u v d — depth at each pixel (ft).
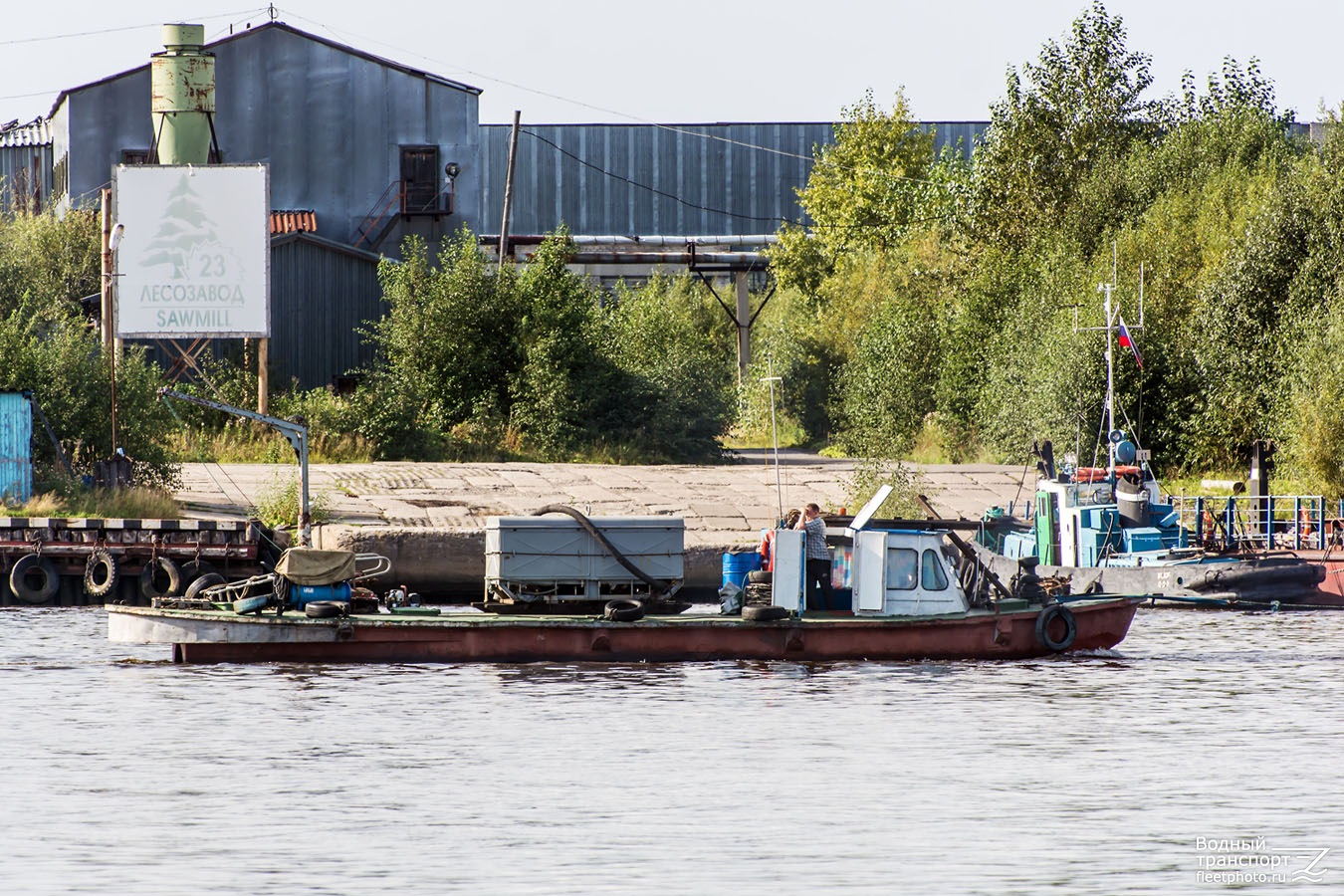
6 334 522.88
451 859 177.99
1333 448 510.58
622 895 164.86
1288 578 423.64
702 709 270.26
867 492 536.42
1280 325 590.96
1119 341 627.46
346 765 224.94
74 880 169.78
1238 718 263.90
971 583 340.59
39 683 293.23
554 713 265.75
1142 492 448.65
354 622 314.96
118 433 523.70
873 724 257.75
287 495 491.31
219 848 181.88
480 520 497.87
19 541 439.63
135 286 618.03
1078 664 324.39
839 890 167.32
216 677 299.99
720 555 453.17
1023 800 205.98
